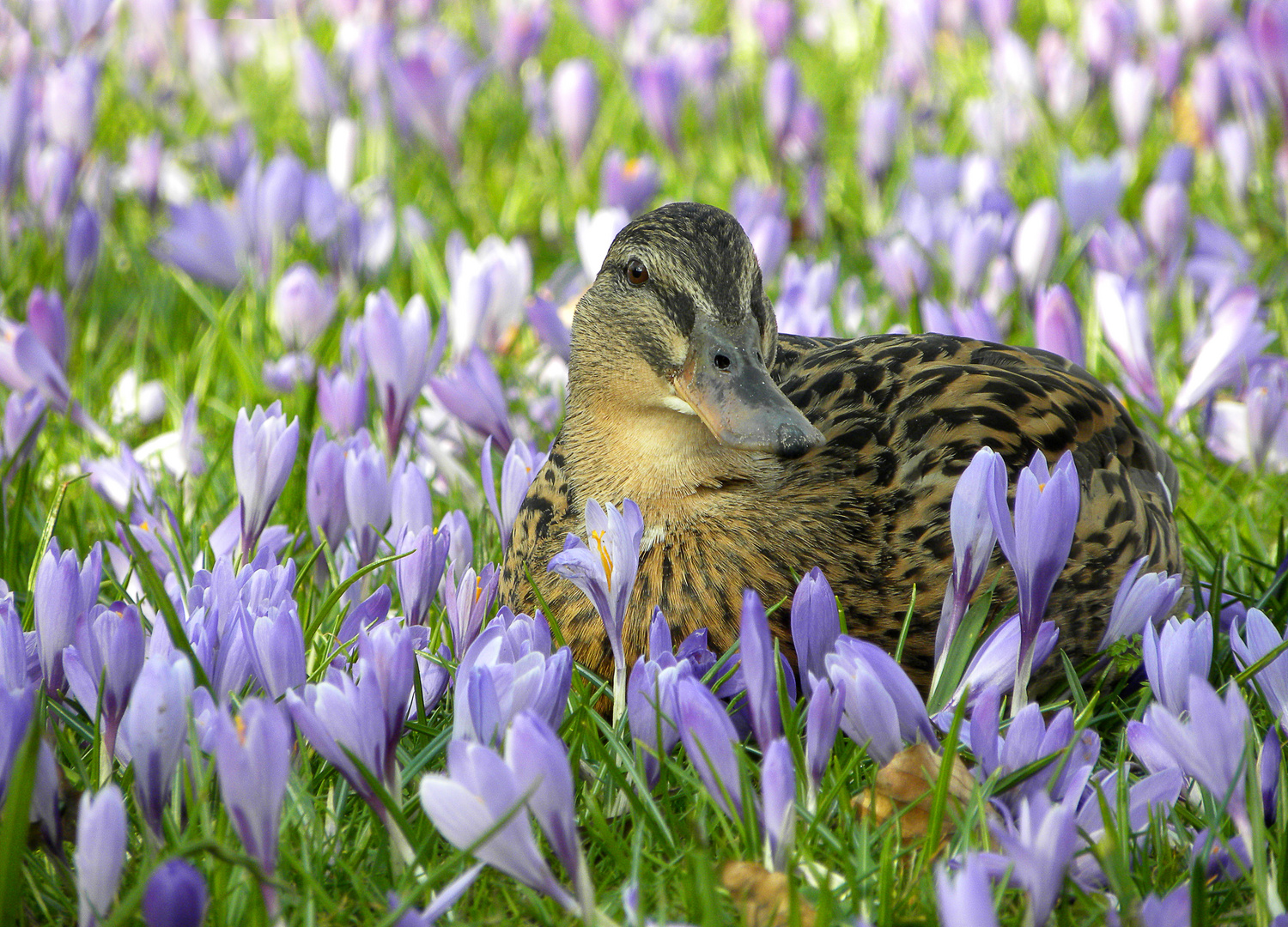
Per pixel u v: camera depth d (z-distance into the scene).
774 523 6.41
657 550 6.50
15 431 7.80
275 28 20.62
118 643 4.78
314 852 4.77
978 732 4.76
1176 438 8.46
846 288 10.86
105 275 11.75
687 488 6.48
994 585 5.50
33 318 8.82
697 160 15.48
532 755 3.88
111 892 3.98
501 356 10.43
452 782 3.89
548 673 4.64
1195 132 15.50
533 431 9.37
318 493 6.74
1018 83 15.52
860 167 13.96
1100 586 6.42
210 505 8.36
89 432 8.92
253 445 6.28
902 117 15.84
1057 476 4.88
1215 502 8.30
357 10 19.11
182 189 14.44
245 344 10.63
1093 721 5.69
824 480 6.52
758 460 6.52
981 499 5.21
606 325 6.65
